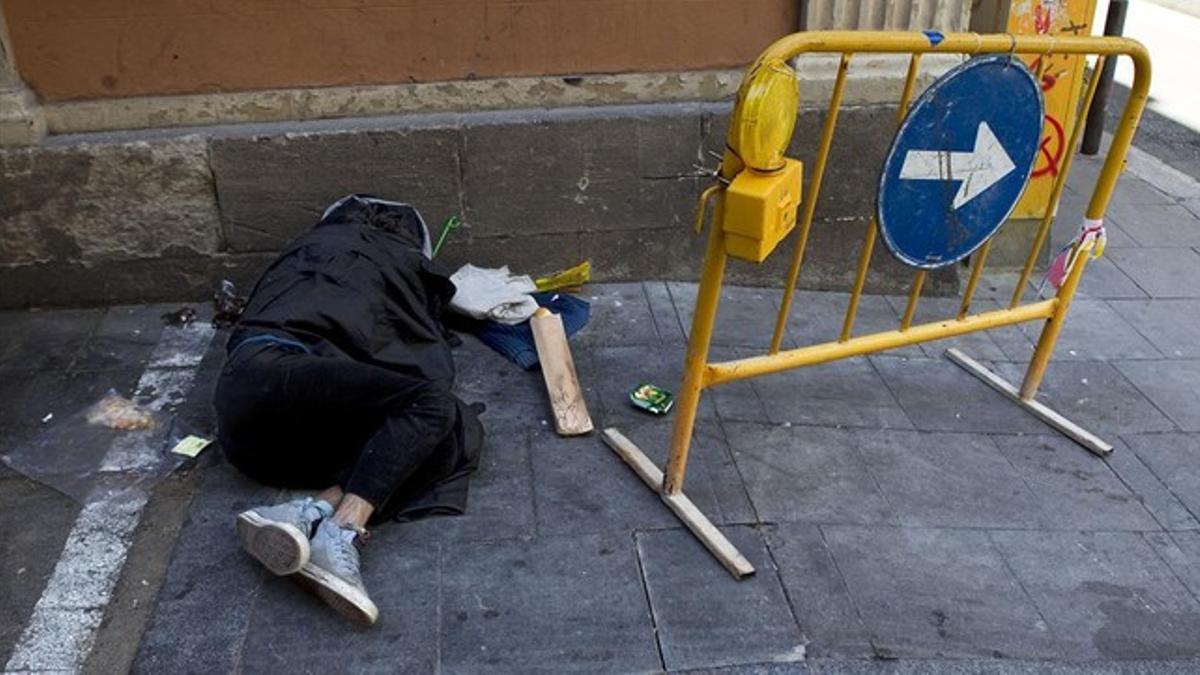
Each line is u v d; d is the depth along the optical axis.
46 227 3.94
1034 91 2.92
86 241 4.00
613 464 3.22
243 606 2.62
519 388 3.63
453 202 4.11
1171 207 5.76
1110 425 3.61
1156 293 4.68
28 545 2.83
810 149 4.17
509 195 4.13
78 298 4.10
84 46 3.76
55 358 3.75
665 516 2.98
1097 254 3.44
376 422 2.88
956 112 2.78
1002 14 4.34
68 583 2.70
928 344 4.12
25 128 3.76
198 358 3.78
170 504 3.00
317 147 3.93
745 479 3.18
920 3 3.99
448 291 3.77
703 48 4.09
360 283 3.27
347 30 3.87
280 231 4.07
